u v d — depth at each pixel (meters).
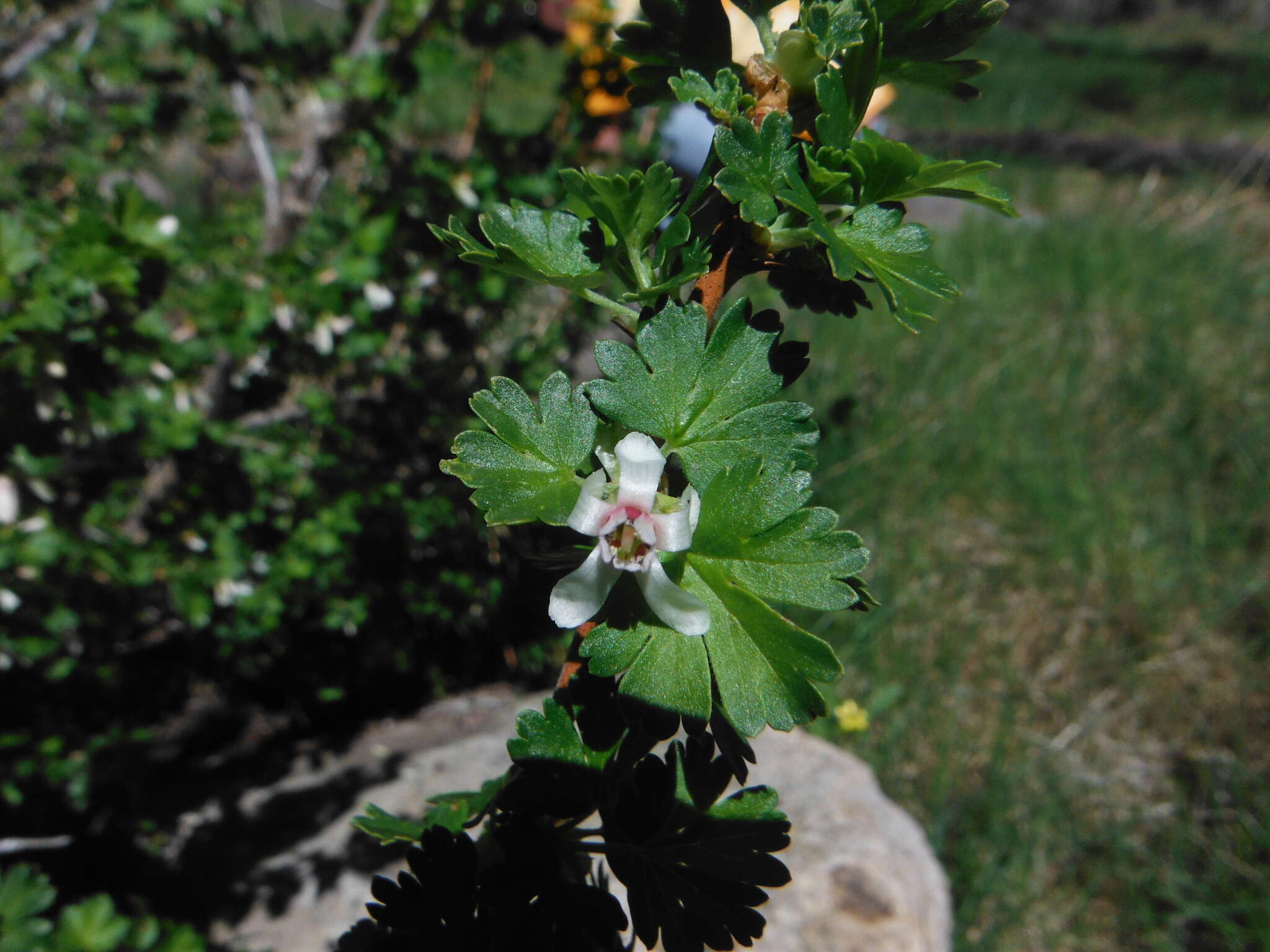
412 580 0.30
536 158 0.29
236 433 0.26
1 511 0.21
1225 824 0.31
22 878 0.17
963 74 0.08
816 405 0.43
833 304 0.09
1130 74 1.32
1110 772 0.33
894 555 0.39
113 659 0.27
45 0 0.26
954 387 0.47
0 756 0.24
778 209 0.08
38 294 0.18
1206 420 0.46
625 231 0.08
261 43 0.26
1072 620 0.38
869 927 0.23
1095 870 0.30
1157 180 0.80
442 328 0.28
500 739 0.30
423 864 0.08
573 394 0.08
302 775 0.29
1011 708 0.34
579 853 0.09
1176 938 0.29
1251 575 0.40
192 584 0.25
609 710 0.08
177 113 0.28
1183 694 0.35
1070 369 0.49
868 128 0.09
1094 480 0.43
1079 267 0.58
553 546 0.32
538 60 0.58
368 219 0.26
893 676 0.35
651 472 0.07
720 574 0.07
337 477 0.27
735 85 0.08
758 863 0.08
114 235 0.19
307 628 0.31
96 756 0.26
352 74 0.24
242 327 0.23
